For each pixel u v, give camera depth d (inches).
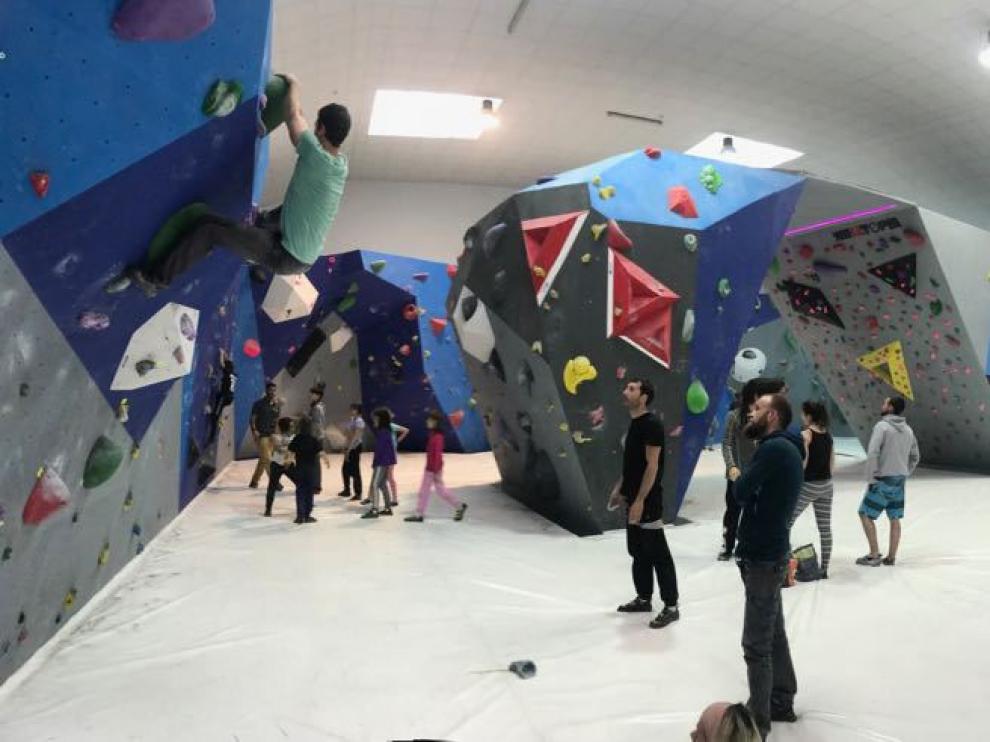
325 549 221.6
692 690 121.7
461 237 637.3
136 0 83.2
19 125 83.3
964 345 331.3
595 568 196.4
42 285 100.4
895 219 318.7
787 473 105.4
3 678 123.5
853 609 160.9
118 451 143.1
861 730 108.7
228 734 109.4
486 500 309.4
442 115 501.4
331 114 118.8
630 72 416.5
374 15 342.6
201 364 273.7
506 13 352.2
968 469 370.3
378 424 278.2
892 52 372.2
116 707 118.3
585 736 107.2
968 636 144.9
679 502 255.9
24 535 118.3
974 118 440.8
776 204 273.1
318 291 458.0
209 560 209.2
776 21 354.3
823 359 402.6
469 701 118.9
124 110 93.4
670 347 245.0
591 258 232.4
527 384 246.4
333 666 133.6
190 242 117.3
